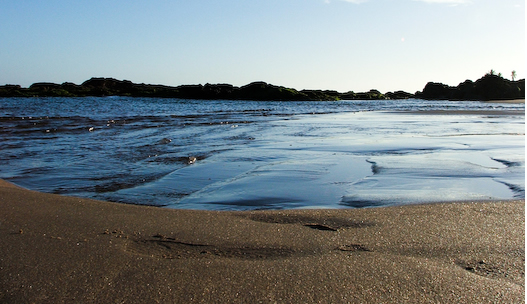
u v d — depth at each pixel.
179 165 7.30
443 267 2.73
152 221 3.69
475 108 35.84
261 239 3.26
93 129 14.22
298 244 3.15
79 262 2.73
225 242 3.18
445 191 5.19
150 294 2.35
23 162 7.62
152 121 18.73
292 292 2.40
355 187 5.55
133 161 7.72
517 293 2.40
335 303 2.29
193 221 3.72
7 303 2.25
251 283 2.49
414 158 7.80
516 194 4.97
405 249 3.04
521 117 22.05
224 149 9.32
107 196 5.19
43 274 2.55
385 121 19.59
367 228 3.54
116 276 2.55
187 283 2.48
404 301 2.32
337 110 34.88
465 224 3.63
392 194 5.08
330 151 8.93
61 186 5.74
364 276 2.59
